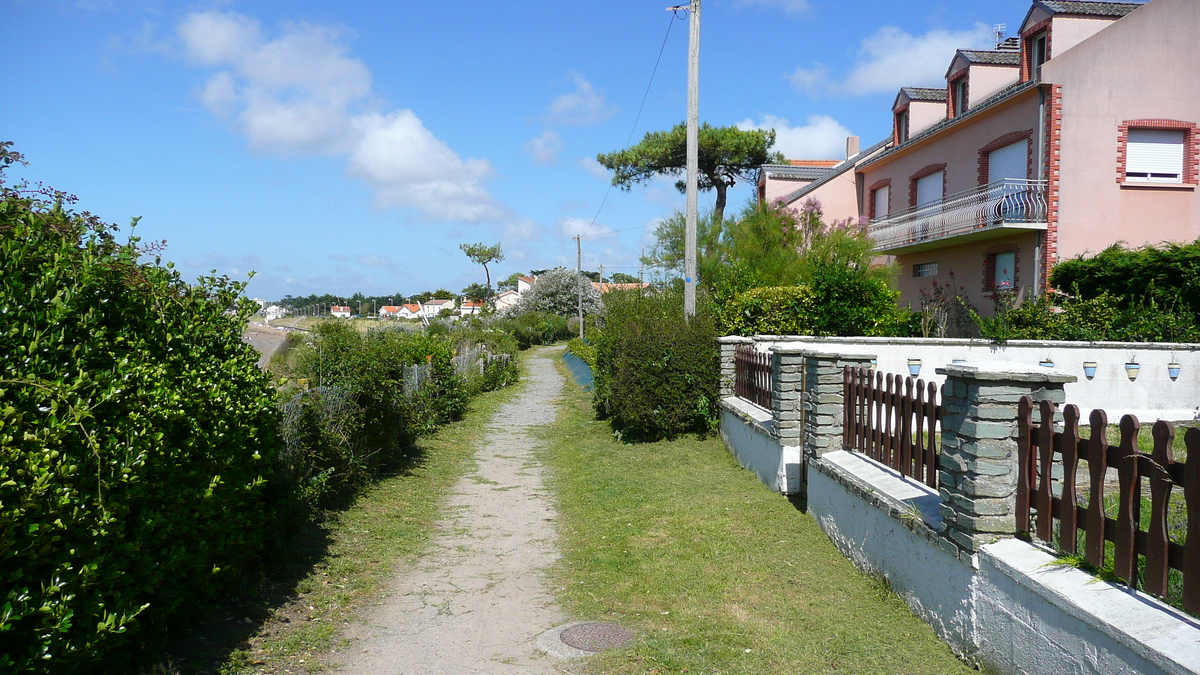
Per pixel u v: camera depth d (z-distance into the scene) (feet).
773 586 17.20
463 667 13.42
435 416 44.78
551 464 35.29
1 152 11.52
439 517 25.04
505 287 384.06
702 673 12.92
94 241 12.56
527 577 18.74
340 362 28.55
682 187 121.60
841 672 12.73
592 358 69.56
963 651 13.12
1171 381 38.96
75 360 10.46
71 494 9.20
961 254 66.90
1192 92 55.42
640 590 17.40
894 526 16.19
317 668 13.16
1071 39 57.21
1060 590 10.34
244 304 17.39
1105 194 55.26
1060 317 46.60
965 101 71.46
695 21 46.16
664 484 29.04
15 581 8.80
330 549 20.52
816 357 22.08
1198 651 8.24
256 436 15.97
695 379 39.32
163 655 12.67
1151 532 9.63
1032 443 12.27
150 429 11.06
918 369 38.86
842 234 60.80
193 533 12.76
